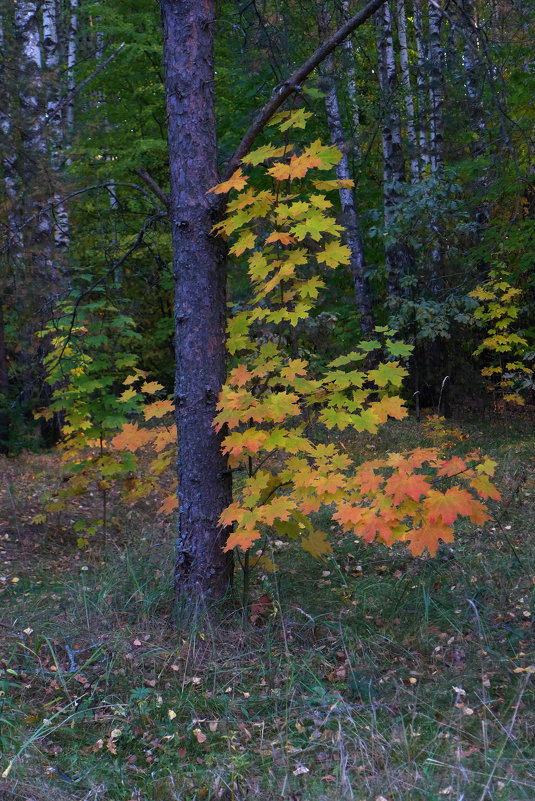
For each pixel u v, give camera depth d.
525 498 6.19
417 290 11.23
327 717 3.14
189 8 4.20
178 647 3.82
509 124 7.04
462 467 3.44
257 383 4.35
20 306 7.85
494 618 4.05
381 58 11.72
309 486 3.89
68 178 8.37
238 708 3.33
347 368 9.92
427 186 9.57
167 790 2.79
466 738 2.99
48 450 10.51
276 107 4.21
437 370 11.36
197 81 4.20
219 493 4.23
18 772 2.83
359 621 4.10
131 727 3.20
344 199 11.43
